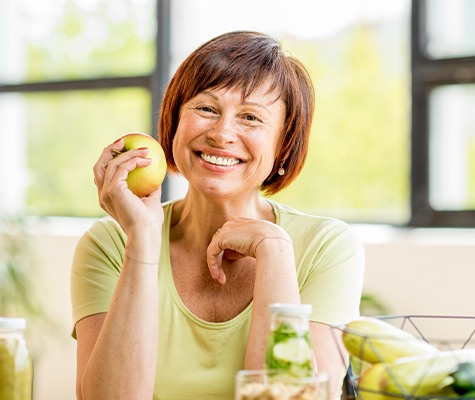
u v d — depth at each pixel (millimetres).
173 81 1856
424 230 4367
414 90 4363
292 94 1839
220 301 1840
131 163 1616
